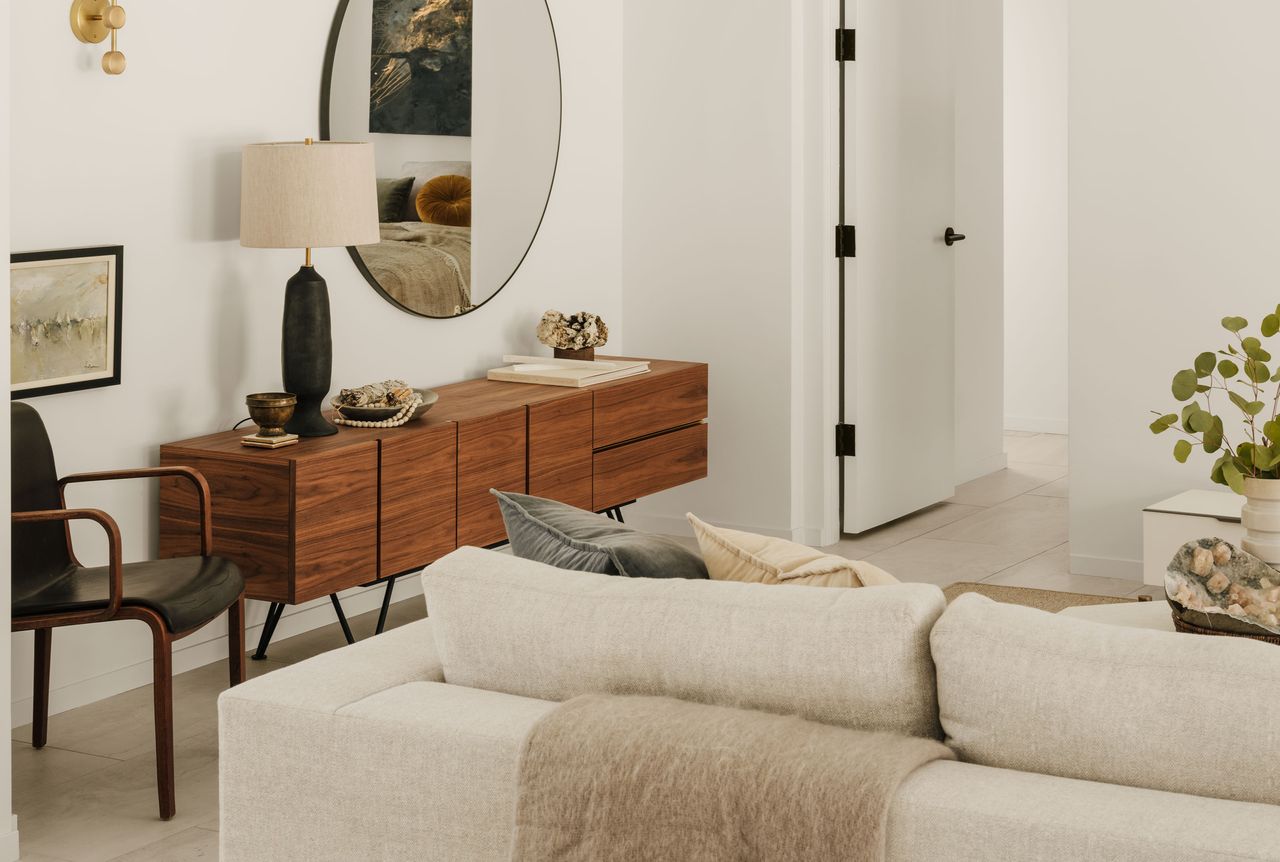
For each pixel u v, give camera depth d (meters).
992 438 6.82
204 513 3.32
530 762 1.66
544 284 5.22
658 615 1.80
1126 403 4.72
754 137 5.35
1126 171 4.62
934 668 1.68
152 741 3.41
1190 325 4.58
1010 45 7.68
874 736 1.60
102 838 2.88
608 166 5.53
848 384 5.43
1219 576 2.69
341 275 4.29
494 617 1.89
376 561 3.73
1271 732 1.45
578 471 4.50
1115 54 4.60
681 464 5.03
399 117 4.46
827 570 1.96
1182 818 1.41
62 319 3.42
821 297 5.35
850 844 1.48
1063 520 5.77
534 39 5.04
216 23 3.83
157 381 3.73
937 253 5.93
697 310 5.53
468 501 4.04
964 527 5.68
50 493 3.23
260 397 3.63
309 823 1.87
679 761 1.58
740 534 2.15
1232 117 4.45
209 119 3.83
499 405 4.23
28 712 3.51
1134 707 1.52
